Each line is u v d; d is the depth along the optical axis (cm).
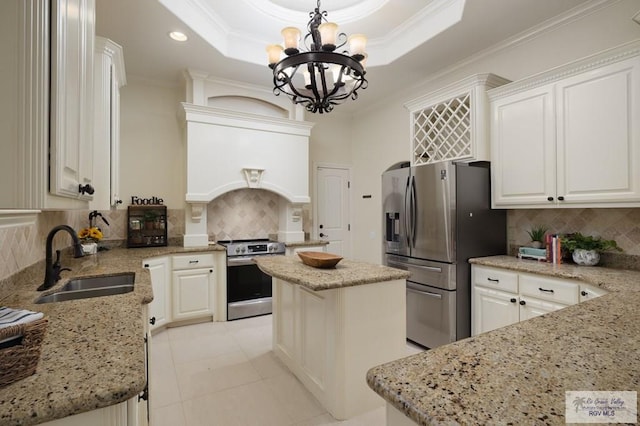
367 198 505
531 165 267
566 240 258
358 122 523
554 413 57
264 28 334
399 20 321
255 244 398
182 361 276
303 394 227
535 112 264
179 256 354
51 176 89
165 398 221
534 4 258
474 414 58
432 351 86
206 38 308
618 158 217
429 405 61
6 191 81
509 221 316
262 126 413
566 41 274
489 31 296
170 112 410
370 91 438
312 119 502
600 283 195
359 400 204
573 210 271
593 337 95
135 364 85
